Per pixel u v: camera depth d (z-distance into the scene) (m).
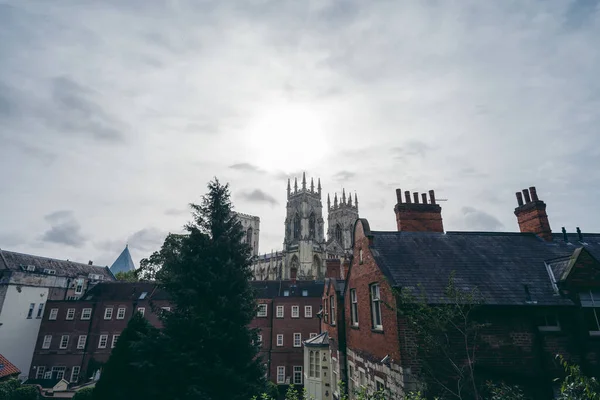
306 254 97.25
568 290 13.12
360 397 9.91
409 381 11.20
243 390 15.91
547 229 18.06
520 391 11.02
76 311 48.22
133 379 15.47
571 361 12.05
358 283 17.95
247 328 17.91
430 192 19.64
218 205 19.89
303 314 47.41
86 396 24.92
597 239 18.06
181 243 18.92
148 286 52.00
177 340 15.71
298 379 44.47
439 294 12.71
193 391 14.26
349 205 117.56
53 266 57.69
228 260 18.12
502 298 12.82
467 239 17.44
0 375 29.92
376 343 14.59
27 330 47.22
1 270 46.72
